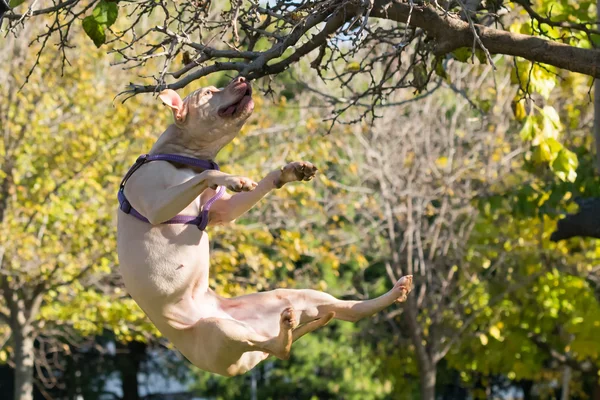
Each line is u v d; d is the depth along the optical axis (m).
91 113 15.56
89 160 15.09
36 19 15.30
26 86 14.97
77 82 15.28
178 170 4.44
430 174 17.09
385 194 16.89
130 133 15.38
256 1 5.53
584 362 20.34
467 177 16.92
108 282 17.19
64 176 15.16
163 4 5.69
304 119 16.05
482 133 16.50
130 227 4.48
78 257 15.20
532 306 17.98
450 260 17.69
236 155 16.69
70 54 15.47
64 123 15.01
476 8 6.51
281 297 4.62
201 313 4.52
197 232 4.51
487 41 5.85
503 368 19.19
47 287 15.38
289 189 15.89
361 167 17.72
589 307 16.83
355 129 16.58
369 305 4.59
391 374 20.31
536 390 28.69
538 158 8.29
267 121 15.93
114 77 15.79
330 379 27.03
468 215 17.08
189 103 4.46
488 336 18.64
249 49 6.16
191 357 4.52
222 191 4.59
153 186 4.37
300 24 5.62
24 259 14.70
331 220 22.22
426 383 17.67
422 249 17.97
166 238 4.45
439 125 17.22
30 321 15.63
